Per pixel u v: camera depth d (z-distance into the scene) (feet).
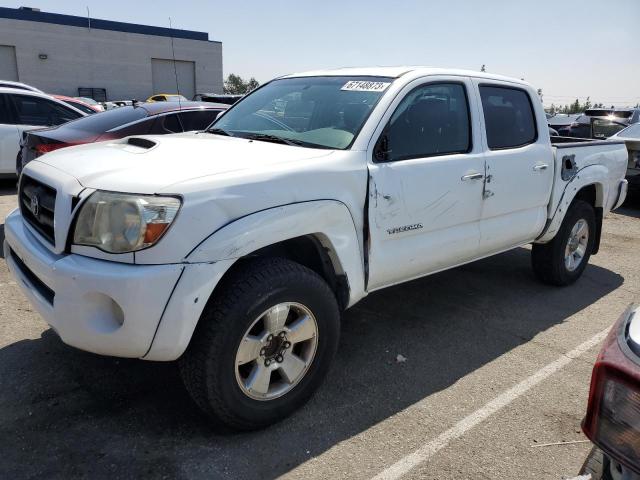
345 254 9.93
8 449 8.53
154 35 132.16
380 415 9.84
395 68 12.37
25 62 122.01
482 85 13.14
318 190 9.36
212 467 8.32
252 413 8.92
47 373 10.74
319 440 9.07
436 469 8.47
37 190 9.41
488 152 12.85
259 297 8.50
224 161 9.13
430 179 11.28
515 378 11.32
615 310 15.24
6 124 28.27
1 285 15.16
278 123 12.07
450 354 12.29
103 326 7.99
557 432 9.51
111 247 7.85
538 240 15.49
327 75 13.10
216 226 8.11
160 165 8.73
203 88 138.82
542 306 15.34
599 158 16.72
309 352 9.61
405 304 15.14
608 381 4.77
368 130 10.50
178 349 7.99
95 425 9.20
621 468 4.82
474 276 17.71
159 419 9.43
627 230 25.61
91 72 128.67
